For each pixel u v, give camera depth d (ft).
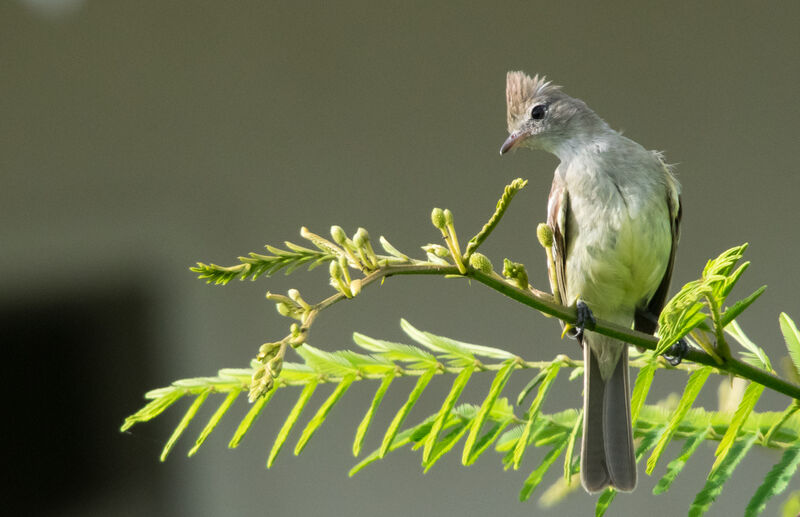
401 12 35.55
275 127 34.94
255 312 33.94
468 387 25.66
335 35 35.35
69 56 34.73
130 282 34.14
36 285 34.09
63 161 34.42
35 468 33.76
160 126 34.71
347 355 12.89
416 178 34.94
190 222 34.24
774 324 34.06
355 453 12.82
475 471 32.53
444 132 35.17
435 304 34.17
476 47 35.42
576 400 31.22
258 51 35.09
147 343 33.91
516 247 34.71
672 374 29.35
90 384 34.14
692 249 34.83
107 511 33.42
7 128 34.40
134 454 33.35
